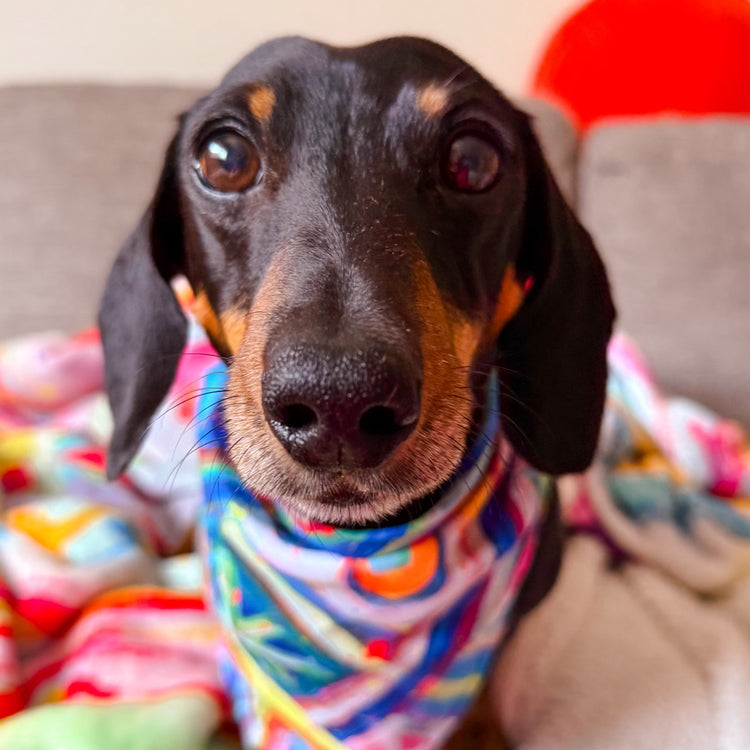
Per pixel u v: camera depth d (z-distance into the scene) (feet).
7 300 1.41
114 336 0.83
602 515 1.05
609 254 1.52
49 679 0.79
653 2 1.70
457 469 0.63
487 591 0.72
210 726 0.73
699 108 1.74
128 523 1.02
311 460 0.48
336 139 0.60
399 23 1.76
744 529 1.08
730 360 1.43
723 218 1.49
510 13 1.79
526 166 0.72
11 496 1.07
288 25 1.70
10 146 1.43
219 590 0.74
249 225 0.62
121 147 1.45
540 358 0.77
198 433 0.80
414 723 0.73
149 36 1.66
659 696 0.77
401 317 0.48
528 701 0.80
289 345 0.45
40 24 1.62
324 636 0.70
